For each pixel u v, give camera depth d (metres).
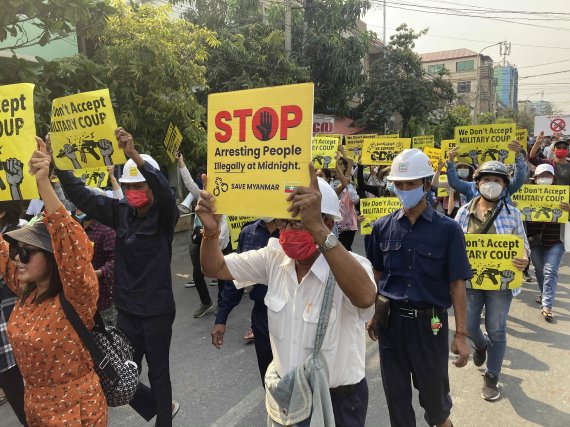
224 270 2.19
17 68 4.83
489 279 3.68
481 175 3.86
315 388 1.84
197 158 8.81
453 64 56.44
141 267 3.20
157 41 7.61
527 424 3.42
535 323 5.43
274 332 2.02
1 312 2.80
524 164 4.65
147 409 3.23
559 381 4.05
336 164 6.48
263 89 1.75
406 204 2.73
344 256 1.67
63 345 2.12
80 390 2.18
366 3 16.30
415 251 2.73
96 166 2.98
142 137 7.79
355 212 6.84
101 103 2.87
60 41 8.45
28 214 5.15
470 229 3.97
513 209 3.88
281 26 15.33
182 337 5.18
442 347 2.75
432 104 22.00
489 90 53.72
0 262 2.46
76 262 2.06
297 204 1.64
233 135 1.81
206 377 4.20
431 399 2.76
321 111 18.59
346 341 1.98
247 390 3.96
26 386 2.27
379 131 22.23
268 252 2.16
